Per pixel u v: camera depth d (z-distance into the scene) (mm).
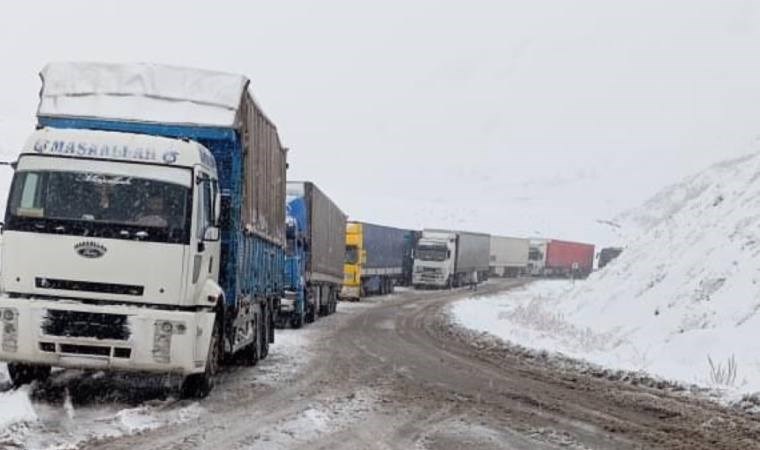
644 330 21953
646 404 13305
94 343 10961
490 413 12102
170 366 11109
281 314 27734
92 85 13562
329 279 35312
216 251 12820
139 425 9992
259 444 9352
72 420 10039
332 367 17000
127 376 13656
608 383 15844
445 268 61812
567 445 10055
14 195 11258
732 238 23844
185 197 11461
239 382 14312
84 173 11383
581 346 21922
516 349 22094
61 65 13617
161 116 13398
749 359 16781
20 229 11125
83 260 11102
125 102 13477
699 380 15531
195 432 9789
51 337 10898
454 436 10328
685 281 23406
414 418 11461
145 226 11266
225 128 13414
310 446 9422
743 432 11148
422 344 23219
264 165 16453
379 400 12852
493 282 78500
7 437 8852
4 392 11227
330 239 35344
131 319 10984
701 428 11367
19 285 11062
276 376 15289
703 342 18469
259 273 16438
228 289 13562
